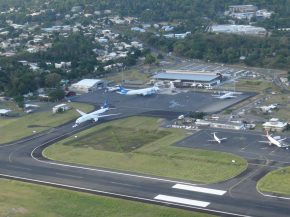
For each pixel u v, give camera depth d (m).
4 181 155.88
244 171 156.38
